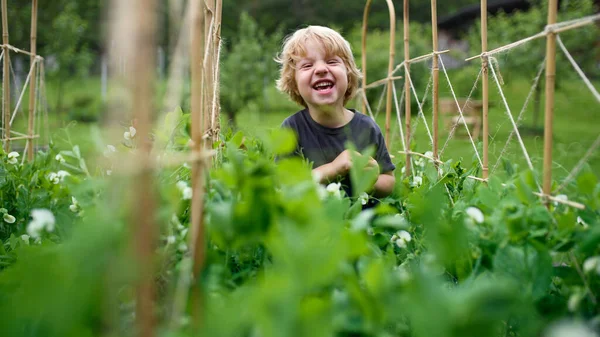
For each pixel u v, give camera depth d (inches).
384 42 581.3
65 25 550.6
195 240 35.5
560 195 46.4
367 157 39.2
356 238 32.7
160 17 32.9
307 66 92.2
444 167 82.0
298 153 91.1
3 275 32.1
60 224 50.0
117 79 26.9
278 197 36.8
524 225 39.6
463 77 396.2
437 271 40.6
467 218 42.0
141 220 26.3
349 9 1035.3
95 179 41.4
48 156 86.0
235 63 509.0
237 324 28.7
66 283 26.1
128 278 26.0
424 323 27.3
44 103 122.5
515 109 257.1
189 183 50.1
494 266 38.4
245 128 73.9
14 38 529.3
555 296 43.6
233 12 979.9
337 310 33.1
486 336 26.8
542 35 49.1
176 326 30.7
